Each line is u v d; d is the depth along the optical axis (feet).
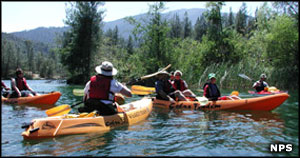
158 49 68.18
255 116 19.79
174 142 12.89
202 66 65.87
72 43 87.92
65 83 90.33
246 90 43.29
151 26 67.26
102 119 15.58
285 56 60.70
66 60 89.35
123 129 15.55
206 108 23.57
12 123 17.21
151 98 25.72
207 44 68.54
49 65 234.79
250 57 67.92
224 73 49.88
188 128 15.85
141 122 17.71
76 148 11.93
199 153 11.33
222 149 11.85
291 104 25.25
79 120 14.66
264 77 34.91
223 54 67.31
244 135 14.14
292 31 60.03
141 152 11.44
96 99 16.10
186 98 26.11
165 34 68.39
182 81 26.81
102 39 94.07
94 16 89.66
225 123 17.26
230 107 23.08
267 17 70.23
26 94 28.27
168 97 24.59
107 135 14.08
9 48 166.09
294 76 48.14
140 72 68.64
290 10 65.57
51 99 27.07
